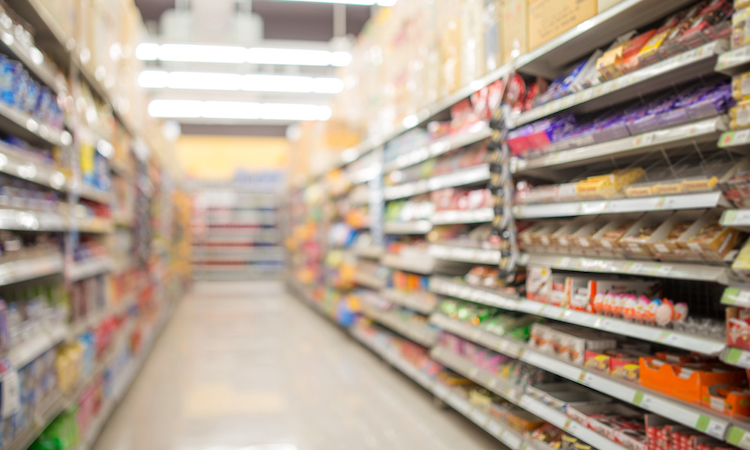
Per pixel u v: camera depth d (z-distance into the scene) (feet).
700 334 5.75
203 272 45.80
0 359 6.06
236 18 23.56
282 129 46.29
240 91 31.01
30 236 8.83
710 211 6.27
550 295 8.16
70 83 9.34
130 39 14.96
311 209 29.04
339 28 31.37
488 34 9.65
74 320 9.50
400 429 10.77
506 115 8.75
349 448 9.83
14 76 7.12
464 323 10.92
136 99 15.79
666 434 5.97
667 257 6.22
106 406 10.80
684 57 5.76
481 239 10.62
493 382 9.53
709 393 5.58
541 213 8.11
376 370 15.75
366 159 19.01
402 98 13.94
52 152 9.07
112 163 12.98
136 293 15.89
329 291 24.39
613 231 7.09
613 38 7.82
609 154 7.61
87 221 10.33
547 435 8.11
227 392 13.52
